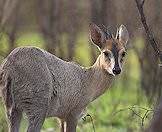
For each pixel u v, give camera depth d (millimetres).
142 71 19047
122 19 18906
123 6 18969
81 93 13898
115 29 18766
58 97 13242
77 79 13758
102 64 14117
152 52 18422
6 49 19047
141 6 12242
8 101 12531
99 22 19047
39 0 24453
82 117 14445
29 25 25141
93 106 19438
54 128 17141
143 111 17547
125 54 14117
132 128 16172
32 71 12570
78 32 20953
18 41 22188
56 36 20656
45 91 12703
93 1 19266
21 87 12547
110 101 20203
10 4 19484
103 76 14180
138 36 18906
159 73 17906
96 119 18156
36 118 12680
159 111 9266
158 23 17891
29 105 12648
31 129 12664
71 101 13727
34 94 12609
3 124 15617
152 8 18359
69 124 13883
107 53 13992
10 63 12531
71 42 20109
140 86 19891
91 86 14078
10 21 21172
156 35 17266
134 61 24266
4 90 12508
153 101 17359
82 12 20844
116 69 13719
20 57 12570
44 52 12977
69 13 21047
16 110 12664
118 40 14258
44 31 22062
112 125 17906
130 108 15680
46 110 12773
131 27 18609
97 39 14305
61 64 13344
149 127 9422
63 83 13328
